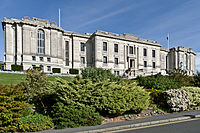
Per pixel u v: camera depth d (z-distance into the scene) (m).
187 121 8.52
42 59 36.97
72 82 8.68
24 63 34.19
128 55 47.31
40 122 7.46
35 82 9.52
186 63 61.19
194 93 12.12
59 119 7.74
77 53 43.56
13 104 7.28
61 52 40.25
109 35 44.56
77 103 8.05
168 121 8.54
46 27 37.84
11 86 8.42
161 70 57.97
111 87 9.22
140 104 9.66
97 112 8.41
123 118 9.05
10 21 35.88
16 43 35.62
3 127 6.72
